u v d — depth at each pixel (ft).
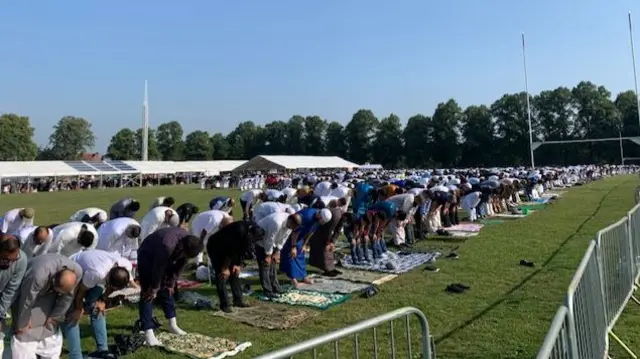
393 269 36.27
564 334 11.52
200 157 434.71
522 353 19.84
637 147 298.56
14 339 16.53
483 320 24.09
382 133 387.75
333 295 29.50
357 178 111.14
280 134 444.14
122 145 422.41
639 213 31.17
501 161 336.49
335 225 34.68
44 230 25.58
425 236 50.65
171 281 23.12
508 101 335.26
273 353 10.08
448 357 19.65
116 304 27.73
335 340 11.74
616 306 22.71
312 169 255.70
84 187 211.41
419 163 366.22
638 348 19.57
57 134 431.84
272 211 35.63
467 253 41.63
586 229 52.21
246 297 29.84
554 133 324.80
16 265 16.69
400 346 20.90
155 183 248.52
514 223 59.36
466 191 63.93
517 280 31.99
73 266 17.43
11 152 345.51
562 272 33.40
